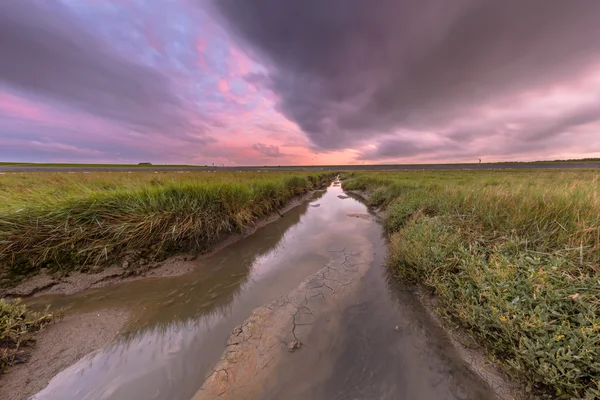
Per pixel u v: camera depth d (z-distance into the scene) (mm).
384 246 6668
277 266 5441
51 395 2244
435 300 3738
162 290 4262
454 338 2996
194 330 3258
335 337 3135
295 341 3047
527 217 4176
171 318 3516
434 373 2549
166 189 6156
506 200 4973
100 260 4414
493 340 2652
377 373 2574
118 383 2410
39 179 10227
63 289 3904
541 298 2467
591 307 2211
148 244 5027
